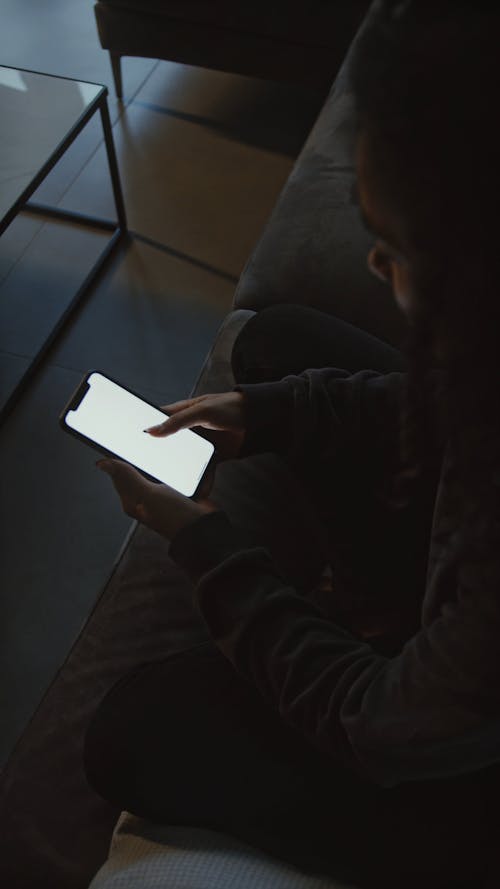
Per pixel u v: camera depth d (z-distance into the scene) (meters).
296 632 0.73
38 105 1.84
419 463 0.66
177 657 0.93
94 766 0.90
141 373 1.92
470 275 0.43
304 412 1.01
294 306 1.21
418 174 0.42
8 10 2.67
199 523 0.82
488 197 0.41
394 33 0.41
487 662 0.52
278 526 1.19
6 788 1.05
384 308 1.42
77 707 1.10
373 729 0.60
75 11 2.67
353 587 1.00
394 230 0.46
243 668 0.76
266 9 2.09
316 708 0.68
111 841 0.96
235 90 2.51
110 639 1.14
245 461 1.25
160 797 0.85
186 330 1.99
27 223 2.17
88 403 1.06
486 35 0.39
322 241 1.49
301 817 0.79
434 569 0.58
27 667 1.53
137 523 1.24
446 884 0.75
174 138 2.38
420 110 0.41
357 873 0.76
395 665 0.62
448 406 0.50
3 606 1.59
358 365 1.14
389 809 0.77
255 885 0.76
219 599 0.77
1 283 2.05
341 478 1.03
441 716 0.56
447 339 0.47
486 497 0.50
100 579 1.63
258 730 0.84
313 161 1.63
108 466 0.91
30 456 1.78
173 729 0.86
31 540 1.67
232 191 2.27
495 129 0.40
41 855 1.00
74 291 2.04
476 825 0.75
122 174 2.29
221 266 2.12
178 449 1.05
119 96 2.45
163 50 2.27
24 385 1.87
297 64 2.20
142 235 2.16
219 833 0.84
